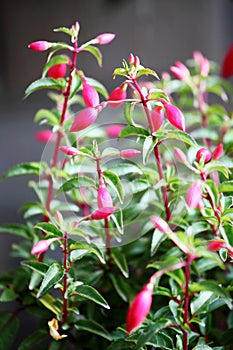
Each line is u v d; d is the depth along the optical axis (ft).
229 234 1.69
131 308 1.47
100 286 1.91
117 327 1.81
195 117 2.20
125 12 2.68
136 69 1.66
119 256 1.87
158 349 1.77
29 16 2.69
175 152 1.72
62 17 2.68
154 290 1.71
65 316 1.77
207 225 1.74
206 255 1.55
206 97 2.59
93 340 1.90
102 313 1.91
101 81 2.69
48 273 1.66
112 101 1.65
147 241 1.94
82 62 2.67
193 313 1.65
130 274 1.99
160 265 1.61
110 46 2.68
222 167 1.70
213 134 2.10
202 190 1.70
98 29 2.68
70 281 1.73
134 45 2.69
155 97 1.68
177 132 1.64
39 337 1.86
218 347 1.70
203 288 1.57
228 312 1.94
